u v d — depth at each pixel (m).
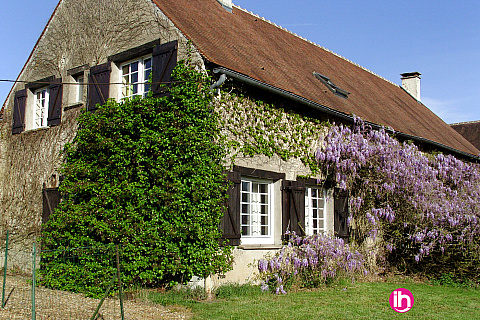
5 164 12.38
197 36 9.37
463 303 7.97
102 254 8.49
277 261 9.33
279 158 10.03
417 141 14.67
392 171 11.16
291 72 11.87
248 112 9.38
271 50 12.64
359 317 6.71
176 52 8.96
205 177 8.26
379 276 11.05
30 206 11.48
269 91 9.55
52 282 8.87
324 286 9.23
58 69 11.68
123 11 10.30
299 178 10.44
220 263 8.23
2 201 12.15
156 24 9.55
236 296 8.09
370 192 11.47
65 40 11.63
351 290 8.97
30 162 11.76
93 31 10.97
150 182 8.59
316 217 11.18
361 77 18.00
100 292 8.05
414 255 10.83
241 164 9.12
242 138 9.19
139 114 8.82
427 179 11.57
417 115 18.33
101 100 10.20
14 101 12.55
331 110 11.05
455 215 10.65
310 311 7.00
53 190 10.59
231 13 13.53
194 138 8.29
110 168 9.10
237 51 10.35
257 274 9.17
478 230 10.55
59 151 11.17
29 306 7.05
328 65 15.93
